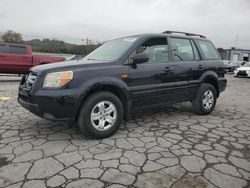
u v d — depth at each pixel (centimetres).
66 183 258
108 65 390
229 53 3684
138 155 328
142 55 398
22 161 304
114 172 282
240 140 396
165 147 357
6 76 1464
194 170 290
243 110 625
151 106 455
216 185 260
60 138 384
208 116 546
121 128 441
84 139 381
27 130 418
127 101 409
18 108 575
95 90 379
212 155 334
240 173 286
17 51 1209
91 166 295
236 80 1620
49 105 344
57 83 348
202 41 559
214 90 561
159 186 256
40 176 271
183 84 491
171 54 478
